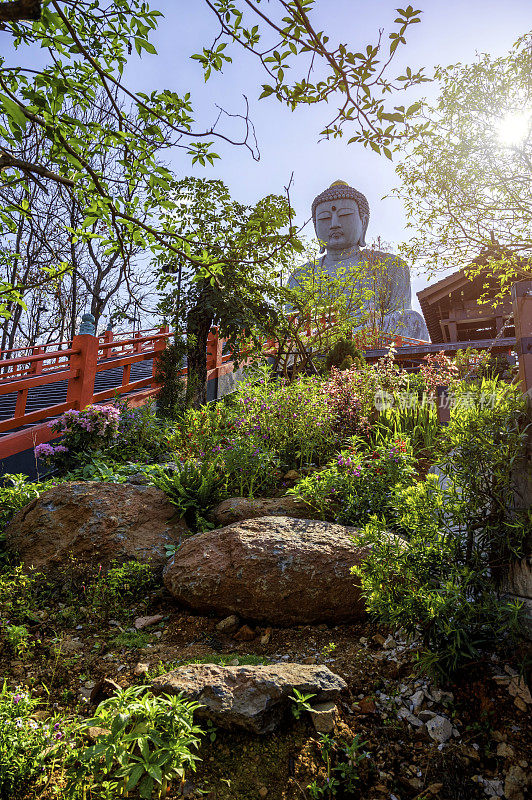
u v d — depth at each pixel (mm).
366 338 15102
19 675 3387
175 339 10656
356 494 4922
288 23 2328
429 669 2883
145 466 7105
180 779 2463
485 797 2383
